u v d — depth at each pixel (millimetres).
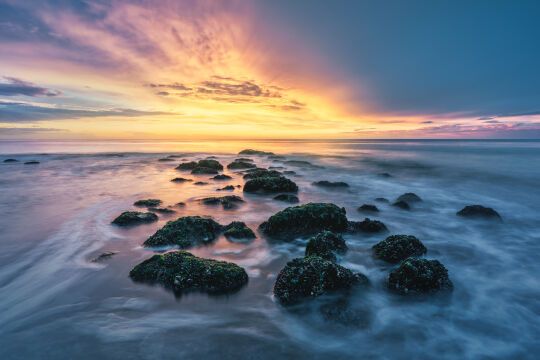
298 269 6105
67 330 4824
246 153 48375
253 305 5703
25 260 7461
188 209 12789
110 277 6586
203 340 4691
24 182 20016
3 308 5410
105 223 10445
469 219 11766
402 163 33531
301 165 32156
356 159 39031
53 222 10562
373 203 14750
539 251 8688
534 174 23781
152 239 8398
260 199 15203
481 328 5156
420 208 13828
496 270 7418
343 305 5723
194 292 5961
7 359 4180
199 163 28234
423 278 6102
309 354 4484
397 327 5160
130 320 5141
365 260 7883
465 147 65000
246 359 4328
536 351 4613
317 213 9906
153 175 23734
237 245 8805
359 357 4469
